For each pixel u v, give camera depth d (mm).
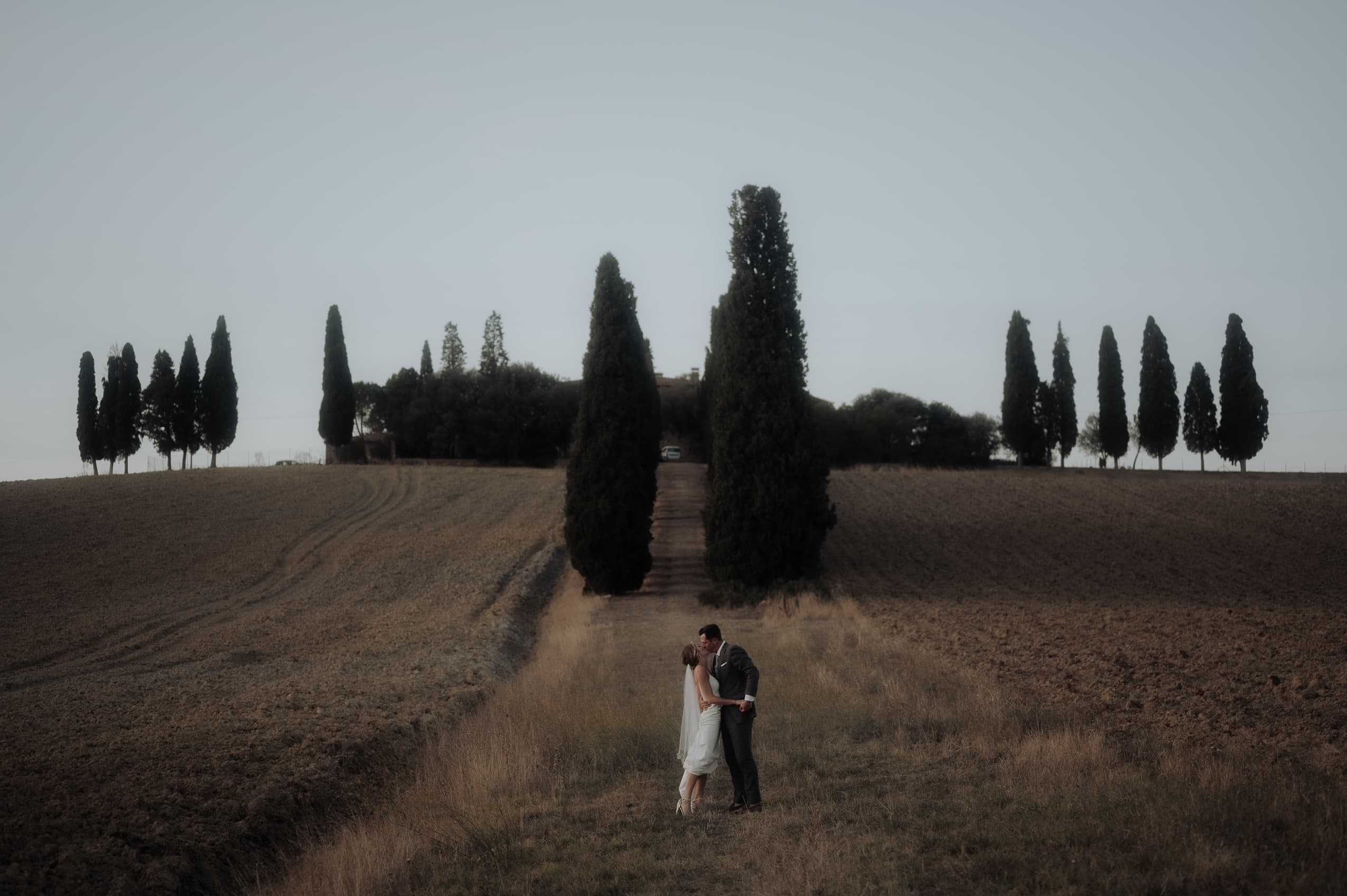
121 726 12484
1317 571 36938
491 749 10492
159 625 28938
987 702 12727
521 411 91562
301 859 8195
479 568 39125
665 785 9727
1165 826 6809
